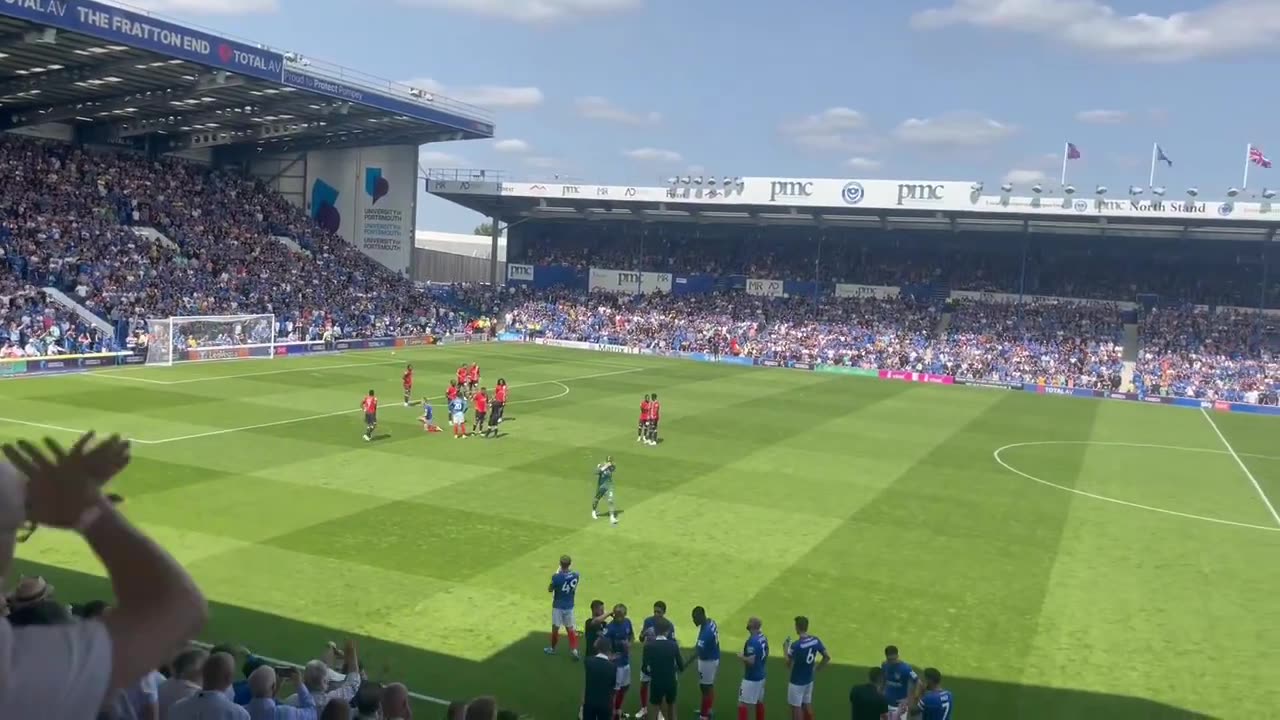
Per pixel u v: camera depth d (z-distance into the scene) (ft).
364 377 166.09
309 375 164.55
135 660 6.35
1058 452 128.98
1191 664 55.47
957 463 115.75
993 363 232.73
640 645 55.72
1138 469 119.34
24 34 138.41
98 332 164.25
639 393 166.91
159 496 80.43
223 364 172.14
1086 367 234.58
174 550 66.95
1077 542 82.02
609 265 314.76
